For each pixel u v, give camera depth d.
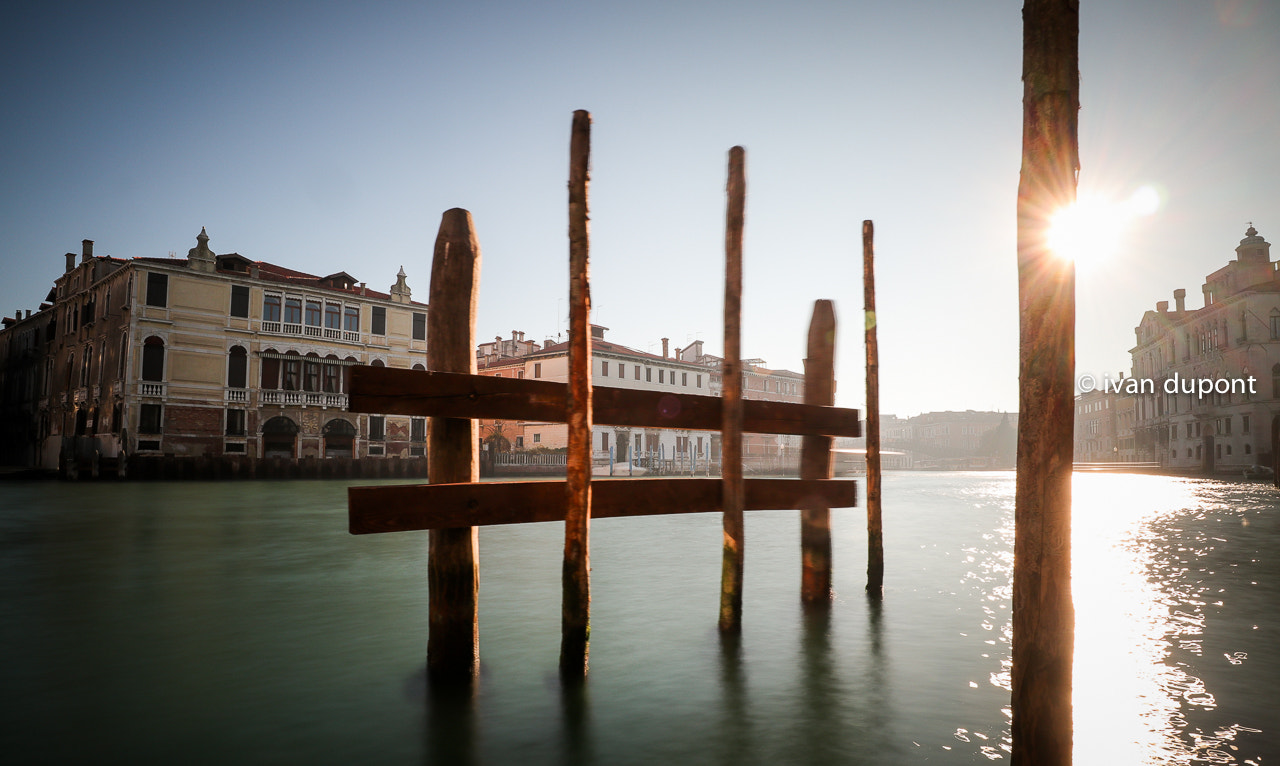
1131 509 22.23
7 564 11.00
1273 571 10.12
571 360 4.87
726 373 6.10
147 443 37.66
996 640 6.36
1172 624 6.86
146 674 5.50
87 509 20.80
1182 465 60.84
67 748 4.17
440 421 4.85
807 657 5.86
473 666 5.23
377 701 4.90
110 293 40.62
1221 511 21.34
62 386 46.69
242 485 33.75
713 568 10.80
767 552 12.91
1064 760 2.59
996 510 23.70
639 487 5.74
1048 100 2.71
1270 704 4.71
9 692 5.10
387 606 7.99
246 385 41.19
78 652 6.11
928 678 5.34
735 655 5.92
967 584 9.06
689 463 63.81
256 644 6.35
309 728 4.46
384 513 4.48
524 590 8.90
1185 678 5.24
